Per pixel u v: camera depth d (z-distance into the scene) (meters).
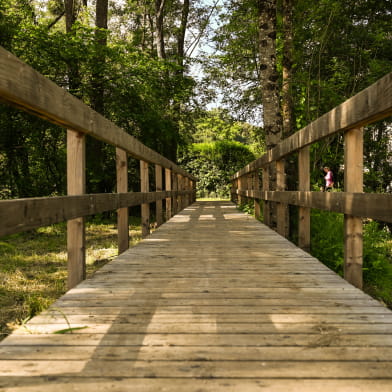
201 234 5.39
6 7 9.92
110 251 6.12
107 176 11.45
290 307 2.12
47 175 10.38
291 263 3.34
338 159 11.67
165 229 6.03
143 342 1.63
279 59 12.39
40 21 16.59
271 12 7.58
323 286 2.57
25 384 1.27
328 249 4.88
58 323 1.86
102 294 2.39
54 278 4.37
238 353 1.51
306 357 1.47
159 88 12.45
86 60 10.67
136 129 12.93
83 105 2.70
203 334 1.72
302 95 11.50
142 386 1.26
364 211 2.34
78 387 1.25
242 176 11.43
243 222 7.16
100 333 1.73
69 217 2.49
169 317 1.95
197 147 23.52
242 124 17.75
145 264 3.34
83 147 2.82
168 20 20.45
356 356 1.48
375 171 12.73
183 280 2.75
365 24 12.86
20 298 3.60
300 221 4.02
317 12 11.36
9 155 8.76
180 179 10.69
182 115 16.39
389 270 4.61
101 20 12.08
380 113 2.11
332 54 12.52
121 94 11.63
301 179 3.95
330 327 1.80
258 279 2.77
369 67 11.80
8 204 1.72
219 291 2.46
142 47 19.56
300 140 3.80
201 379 1.30
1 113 7.98
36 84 1.98
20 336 1.69
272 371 1.36
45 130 9.45
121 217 4.12
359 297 2.31
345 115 2.59
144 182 5.39
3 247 6.21
